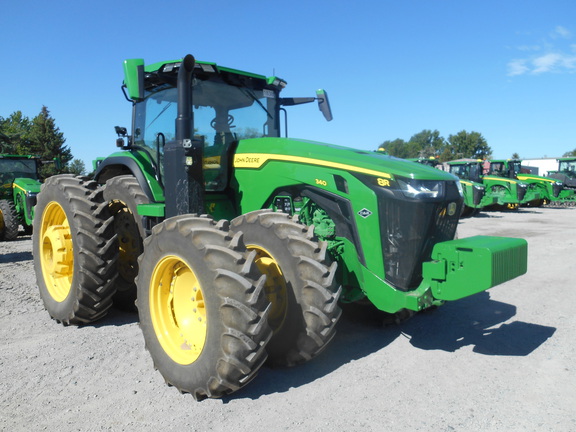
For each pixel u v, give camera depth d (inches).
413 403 112.5
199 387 110.9
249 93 180.2
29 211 430.6
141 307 129.1
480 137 2906.0
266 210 136.0
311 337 120.8
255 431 100.7
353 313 179.9
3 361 137.9
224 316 104.7
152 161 170.7
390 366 134.2
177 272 125.3
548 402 112.5
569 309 187.6
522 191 705.6
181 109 141.4
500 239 130.1
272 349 130.9
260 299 106.3
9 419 105.9
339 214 136.5
